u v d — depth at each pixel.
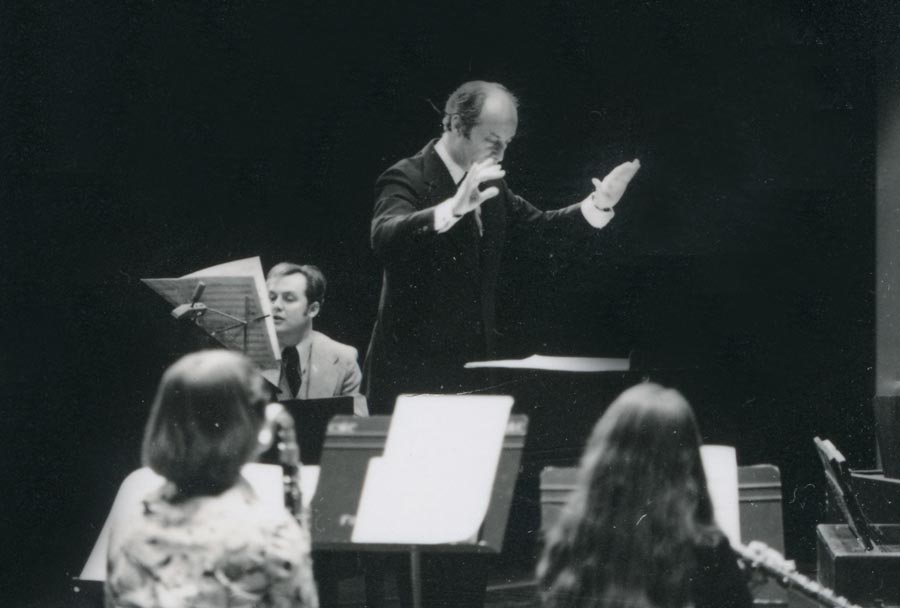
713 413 8.41
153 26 9.69
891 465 7.45
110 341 9.50
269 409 5.35
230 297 7.48
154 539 4.66
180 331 8.30
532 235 8.56
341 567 6.88
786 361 8.59
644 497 5.49
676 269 8.67
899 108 8.66
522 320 8.51
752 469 5.98
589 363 7.40
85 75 9.70
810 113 8.79
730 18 8.89
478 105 8.42
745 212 8.79
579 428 6.55
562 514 5.68
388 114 9.35
